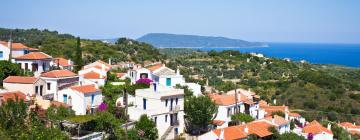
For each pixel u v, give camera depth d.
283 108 103.62
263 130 74.88
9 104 51.56
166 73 91.69
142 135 63.25
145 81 86.44
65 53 146.38
